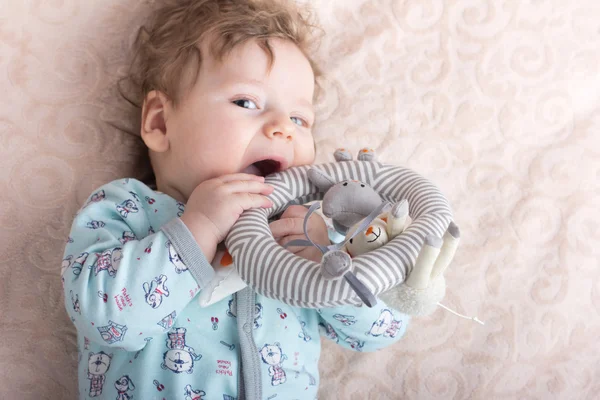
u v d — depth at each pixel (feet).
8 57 3.74
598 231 4.38
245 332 3.18
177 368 3.09
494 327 4.16
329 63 4.53
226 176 3.11
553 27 4.64
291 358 3.36
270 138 3.25
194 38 3.51
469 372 4.07
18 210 3.62
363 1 4.63
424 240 2.35
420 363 4.08
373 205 2.88
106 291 2.81
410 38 4.63
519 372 4.09
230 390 3.17
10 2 3.77
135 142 3.96
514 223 4.37
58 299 3.62
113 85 3.93
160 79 3.58
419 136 4.50
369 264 2.40
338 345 4.15
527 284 4.25
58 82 3.82
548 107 4.60
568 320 4.19
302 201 3.32
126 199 3.31
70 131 3.79
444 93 4.58
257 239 2.70
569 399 4.07
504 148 4.53
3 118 3.68
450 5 4.63
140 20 4.02
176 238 2.89
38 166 3.70
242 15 3.63
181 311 3.14
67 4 3.89
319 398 4.03
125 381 3.11
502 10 4.65
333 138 4.45
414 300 2.42
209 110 3.28
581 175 4.49
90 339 2.97
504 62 4.63
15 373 3.50
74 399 3.62
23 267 3.59
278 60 3.43
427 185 3.08
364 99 4.52
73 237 3.13
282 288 2.47
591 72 4.63
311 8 4.48
